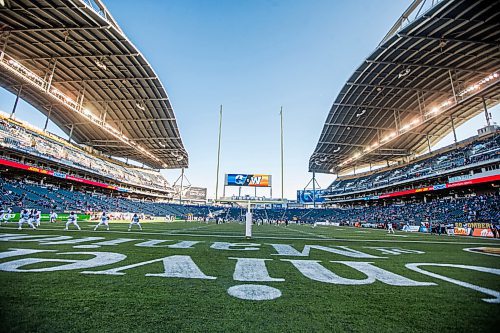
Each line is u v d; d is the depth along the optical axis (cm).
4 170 3450
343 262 752
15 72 3072
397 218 4216
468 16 2430
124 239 1226
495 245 1406
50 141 4216
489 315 346
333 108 4728
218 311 344
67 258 681
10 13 2652
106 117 5094
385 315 343
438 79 3716
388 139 5116
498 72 3256
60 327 282
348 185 6856
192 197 9719
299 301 393
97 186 4806
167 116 5075
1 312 315
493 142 3434
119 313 328
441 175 3741
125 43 3216
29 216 1642
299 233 2197
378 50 3153
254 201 1709
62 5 2556
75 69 3719
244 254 866
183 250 916
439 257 902
